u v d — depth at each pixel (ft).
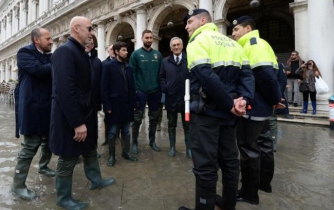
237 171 7.13
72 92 7.36
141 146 16.34
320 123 22.66
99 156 13.75
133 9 49.80
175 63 13.26
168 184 9.80
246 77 6.98
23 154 8.77
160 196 8.70
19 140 18.33
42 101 8.94
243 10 50.78
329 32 26.02
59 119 7.51
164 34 67.46
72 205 7.77
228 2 37.63
